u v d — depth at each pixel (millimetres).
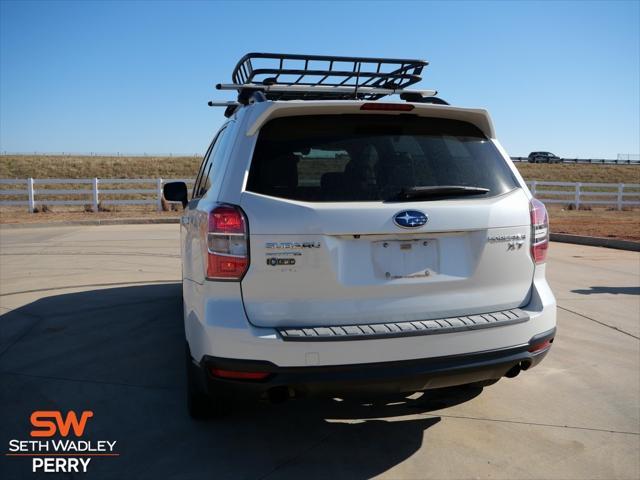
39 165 59031
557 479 2873
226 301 2658
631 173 57219
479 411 3643
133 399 3764
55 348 4762
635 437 3322
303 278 2648
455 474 2902
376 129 2967
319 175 2777
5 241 11906
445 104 3123
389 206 2732
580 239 12258
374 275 2727
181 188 5008
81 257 9578
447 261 2850
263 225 2619
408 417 3545
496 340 2814
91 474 2879
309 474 2887
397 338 2637
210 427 3381
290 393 2662
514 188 3105
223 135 3768
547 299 3070
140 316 5711
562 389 4012
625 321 5734
